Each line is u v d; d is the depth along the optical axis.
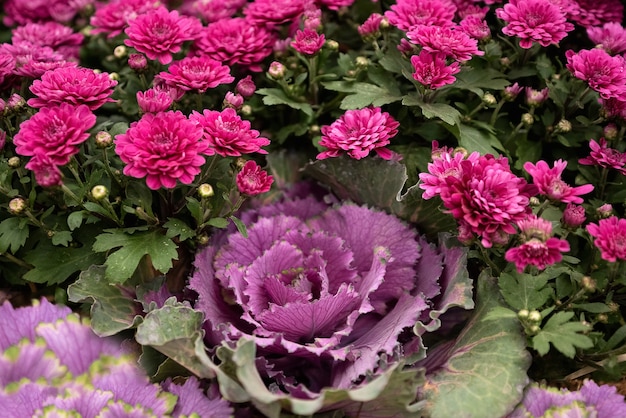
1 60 0.58
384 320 0.55
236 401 0.48
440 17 0.60
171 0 0.76
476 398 0.49
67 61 0.65
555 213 0.58
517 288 0.51
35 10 0.73
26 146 0.50
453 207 0.49
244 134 0.53
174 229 0.54
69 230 0.57
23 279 0.58
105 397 0.50
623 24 0.68
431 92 0.59
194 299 0.55
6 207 0.56
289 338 0.53
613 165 0.56
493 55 0.63
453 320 0.54
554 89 0.61
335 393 0.46
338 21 0.74
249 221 0.59
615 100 0.57
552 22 0.58
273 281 0.53
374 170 0.58
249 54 0.61
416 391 0.48
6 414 0.48
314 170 0.60
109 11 0.66
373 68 0.63
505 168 0.52
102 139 0.52
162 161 0.49
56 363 0.50
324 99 0.66
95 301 0.52
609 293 0.53
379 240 0.57
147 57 0.63
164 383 0.52
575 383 0.54
